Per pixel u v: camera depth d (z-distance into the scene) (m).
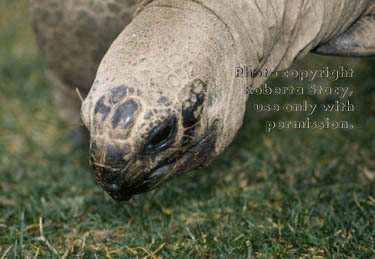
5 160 4.56
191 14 2.38
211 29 2.36
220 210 3.46
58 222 3.45
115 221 3.36
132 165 2.17
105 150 2.09
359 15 3.12
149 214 3.46
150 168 2.22
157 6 2.46
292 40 2.83
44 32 3.37
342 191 3.51
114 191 2.26
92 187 3.99
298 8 2.71
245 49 2.58
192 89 2.18
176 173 2.40
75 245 3.11
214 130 2.37
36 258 2.90
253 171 4.01
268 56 2.83
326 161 4.03
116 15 3.04
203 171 4.09
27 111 5.55
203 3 2.42
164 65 2.16
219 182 3.88
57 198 3.77
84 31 3.19
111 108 2.08
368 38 3.15
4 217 3.46
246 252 2.94
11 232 3.18
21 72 6.29
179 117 2.14
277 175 3.84
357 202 3.31
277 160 4.09
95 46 3.25
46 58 3.65
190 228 3.26
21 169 4.35
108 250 3.04
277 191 3.67
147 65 2.14
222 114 2.38
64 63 3.50
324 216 3.24
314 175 3.78
